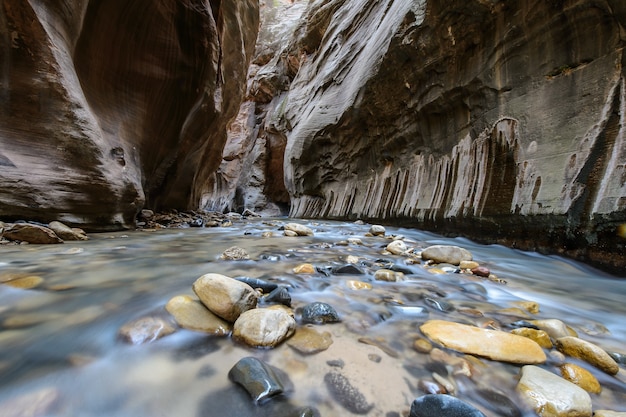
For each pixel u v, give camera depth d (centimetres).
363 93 888
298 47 1752
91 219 464
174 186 1006
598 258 338
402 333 157
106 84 560
